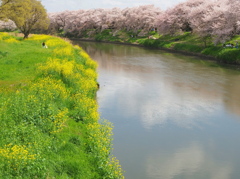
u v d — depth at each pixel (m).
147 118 18.61
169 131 16.69
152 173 12.23
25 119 11.11
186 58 45.09
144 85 27.48
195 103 21.84
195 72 33.53
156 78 30.62
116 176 10.02
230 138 15.94
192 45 52.16
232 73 32.56
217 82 28.42
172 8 70.44
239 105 21.31
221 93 24.52
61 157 9.84
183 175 12.21
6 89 15.68
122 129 16.73
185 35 62.84
